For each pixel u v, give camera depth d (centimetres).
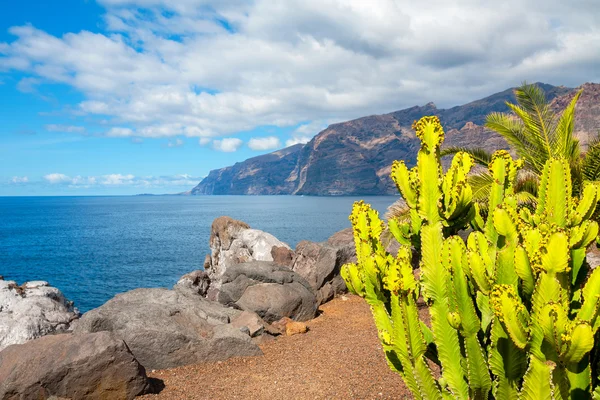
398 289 290
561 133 921
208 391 551
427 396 299
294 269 1079
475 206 320
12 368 508
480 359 285
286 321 828
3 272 3341
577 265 273
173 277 3092
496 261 273
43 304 773
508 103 981
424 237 308
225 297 914
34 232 7888
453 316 281
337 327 826
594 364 273
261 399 516
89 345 533
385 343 315
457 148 1002
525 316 243
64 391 511
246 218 10894
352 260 1113
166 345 639
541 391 249
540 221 316
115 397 527
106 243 5709
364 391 514
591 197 294
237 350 677
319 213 13450
